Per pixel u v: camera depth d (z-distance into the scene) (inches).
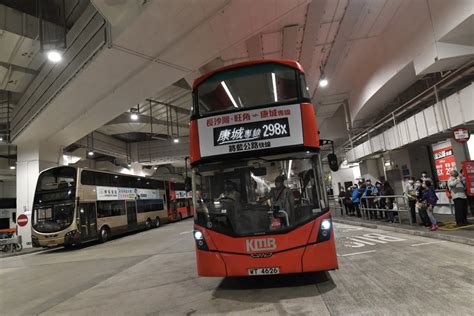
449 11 335.6
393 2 411.8
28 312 226.1
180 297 221.0
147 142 1278.3
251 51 506.9
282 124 219.1
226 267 203.0
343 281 217.8
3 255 625.3
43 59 526.9
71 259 492.7
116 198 766.5
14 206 1234.6
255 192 212.5
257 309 179.6
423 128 444.5
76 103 530.9
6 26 416.2
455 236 308.8
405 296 175.9
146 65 429.7
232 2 334.3
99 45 386.0
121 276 317.4
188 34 373.1
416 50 406.6
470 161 369.1
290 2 353.1
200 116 231.3
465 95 347.6
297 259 196.7
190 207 1355.8
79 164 1168.8
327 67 625.9
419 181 408.2
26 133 683.4
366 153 695.7
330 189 1382.9
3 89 639.8
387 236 391.5
